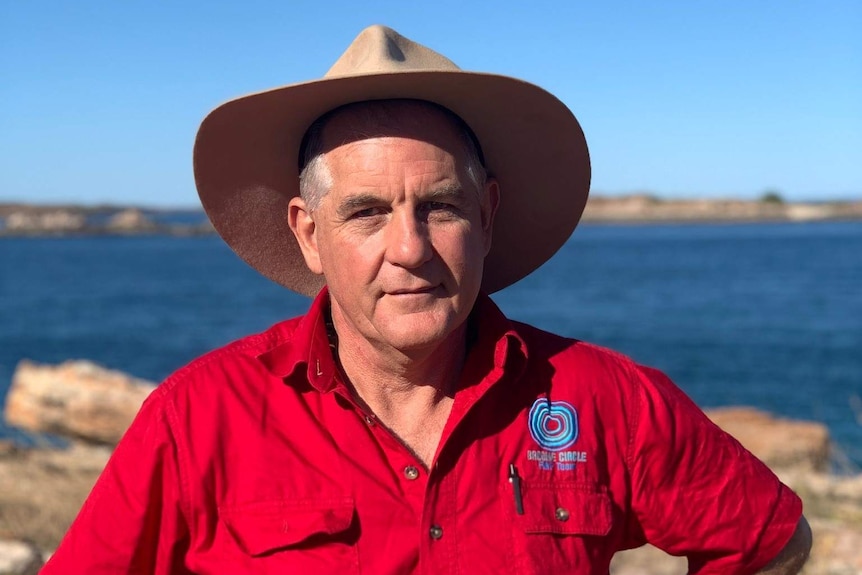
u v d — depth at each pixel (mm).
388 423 2221
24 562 4930
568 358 2275
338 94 2072
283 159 2379
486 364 2170
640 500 2250
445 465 2086
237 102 2152
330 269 2148
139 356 32188
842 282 60812
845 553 5738
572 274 74062
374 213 2072
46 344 35469
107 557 2080
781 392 23250
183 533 2100
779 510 2295
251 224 2523
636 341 33875
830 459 10297
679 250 113875
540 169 2408
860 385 23719
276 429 2100
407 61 2127
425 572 2012
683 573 5688
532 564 2055
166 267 95562
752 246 121812
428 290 2066
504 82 2084
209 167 2357
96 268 94375
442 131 2092
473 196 2139
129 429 2154
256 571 2023
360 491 2039
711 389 24047
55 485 7789
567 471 2152
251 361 2188
